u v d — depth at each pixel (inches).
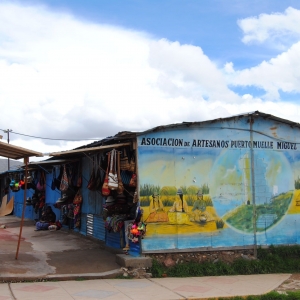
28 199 853.2
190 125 422.0
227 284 353.7
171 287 334.3
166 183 406.9
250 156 446.6
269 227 445.7
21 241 543.5
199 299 301.4
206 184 422.6
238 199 435.2
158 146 408.2
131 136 400.8
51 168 725.3
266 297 309.7
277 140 462.6
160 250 396.2
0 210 1099.9
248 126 450.0
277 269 423.2
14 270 356.2
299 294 309.7
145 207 396.8
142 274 374.3
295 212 460.8
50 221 706.2
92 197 546.6
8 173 924.6
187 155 418.3
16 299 279.1
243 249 430.6
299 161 471.5
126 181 422.0
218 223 423.2
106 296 296.2
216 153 431.2
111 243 468.4
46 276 345.1
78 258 417.7
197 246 410.9
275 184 454.9
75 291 308.3
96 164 456.4
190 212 412.8
